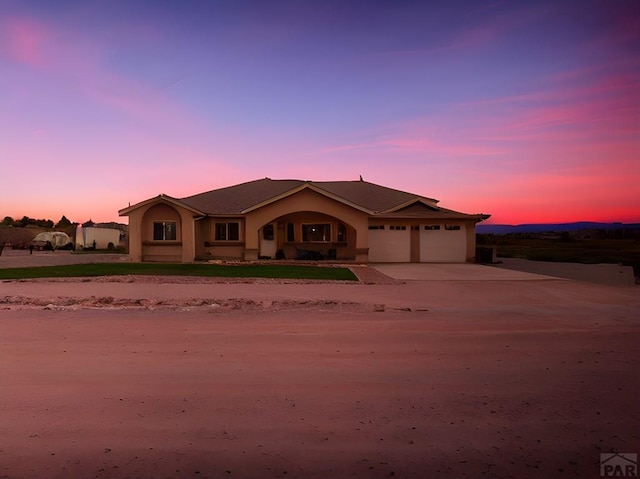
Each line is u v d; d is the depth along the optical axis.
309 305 10.86
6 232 42.97
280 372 5.79
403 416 4.50
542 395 5.05
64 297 11.47
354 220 24.53
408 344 7.22
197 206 26.39
